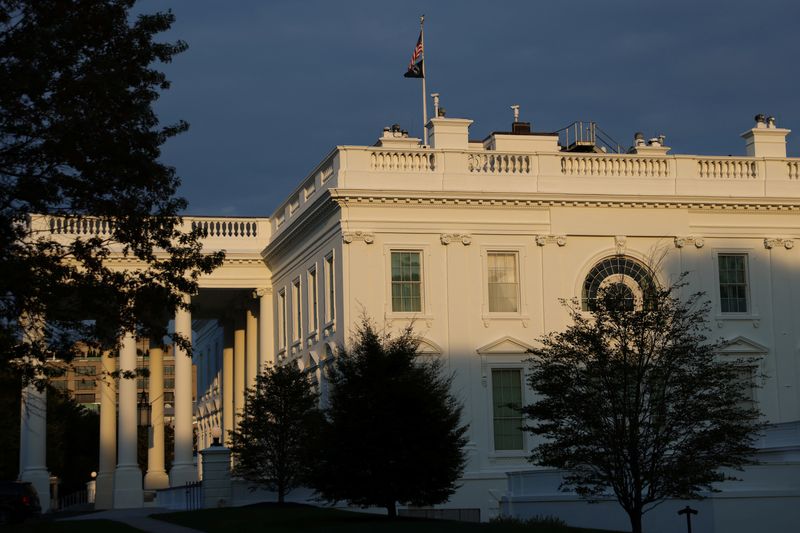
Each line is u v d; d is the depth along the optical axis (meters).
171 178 44.97
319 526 47.41
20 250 42.91
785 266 73.62
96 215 44.19
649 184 72.19
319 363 71.31
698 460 44.25
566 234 70.50
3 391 44.72
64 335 43.78
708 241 72.69
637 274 71.25
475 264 69.12
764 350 72.19
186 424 83.38
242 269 85.81
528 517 55.47
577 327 46.50
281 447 64.19
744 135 77.44
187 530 50.66
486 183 70.00
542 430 44.72
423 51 77.19
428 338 67.75
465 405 67.50
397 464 50.09
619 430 44.06
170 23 44.25
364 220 67.88
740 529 51.59
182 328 84.25
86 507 90.81
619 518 53.84
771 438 58.88
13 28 40.81
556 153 71.31
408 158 69.62
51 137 40.62
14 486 65.31
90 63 41.88
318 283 72.62
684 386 44.25
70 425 142.50
